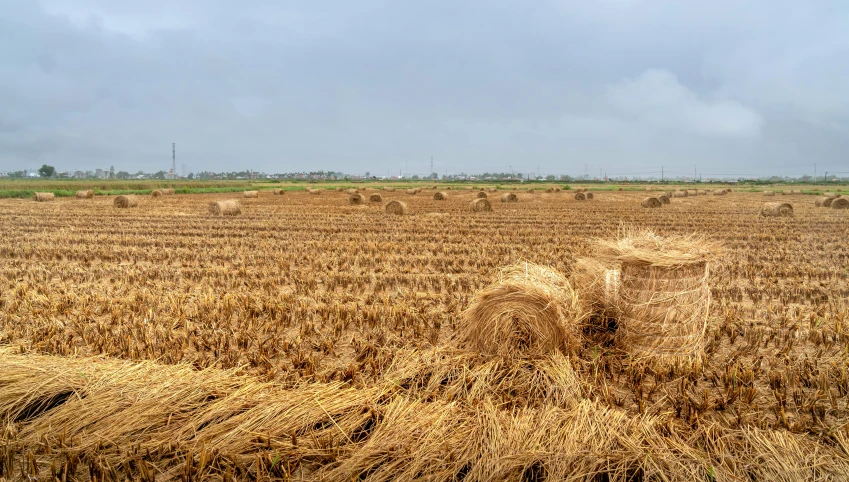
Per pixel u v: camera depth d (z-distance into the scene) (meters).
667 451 4.41
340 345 7.24
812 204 41.25
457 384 5.76
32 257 15.00
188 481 4.24
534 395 5.60
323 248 16.44
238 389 5.50
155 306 9.02
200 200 45.34
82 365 5.93
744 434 4.64
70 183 74.25
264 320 8.20
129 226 22.77
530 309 6.48
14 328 7.76
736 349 7.10
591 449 4.46
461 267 13.41
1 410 5.13
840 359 6.60
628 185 116.25
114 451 4.62
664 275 6.69
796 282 11.61
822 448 4.54
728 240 18.81
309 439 4.71
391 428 4.78
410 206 36.81
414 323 8.03
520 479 4.14
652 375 6.21
